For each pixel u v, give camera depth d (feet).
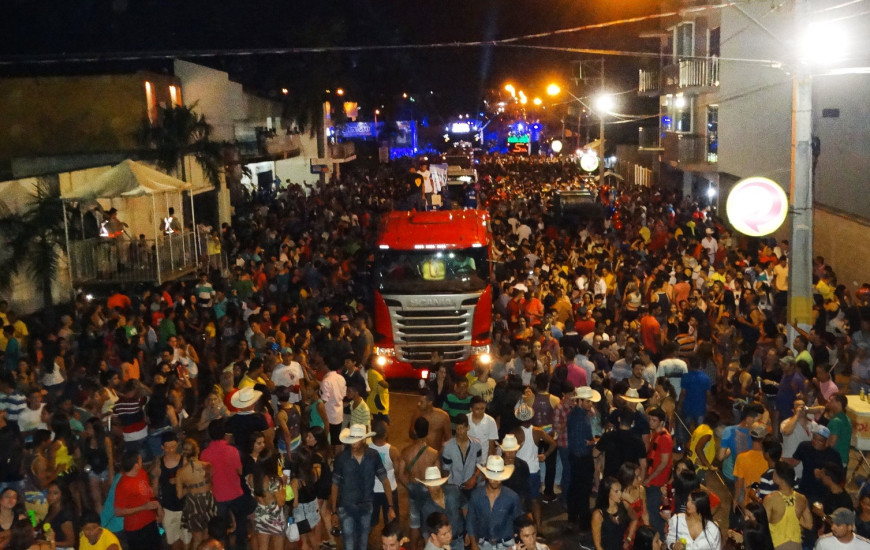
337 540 34.30
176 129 99.50
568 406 35.53
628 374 42.68
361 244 86.33
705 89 109.50
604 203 114.83
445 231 56.95
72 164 97.76
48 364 43.96
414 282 55.47
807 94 42.60
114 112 100.07
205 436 43.70
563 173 183.83
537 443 35.01
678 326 49.26
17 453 31.71
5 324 53.21
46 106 99.30
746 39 102.73
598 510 26.84
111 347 47.50
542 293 61.05
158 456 34.32
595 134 212.43
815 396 37.88
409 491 30.63
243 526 30.96
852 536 23.90
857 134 77.71
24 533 26.21
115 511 28.99
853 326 51.62
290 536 30.48
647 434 31.45
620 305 62.08
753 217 36.04
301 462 30.83
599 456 36.32
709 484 38.81
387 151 273.54
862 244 69.92
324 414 39.81
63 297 73.36
